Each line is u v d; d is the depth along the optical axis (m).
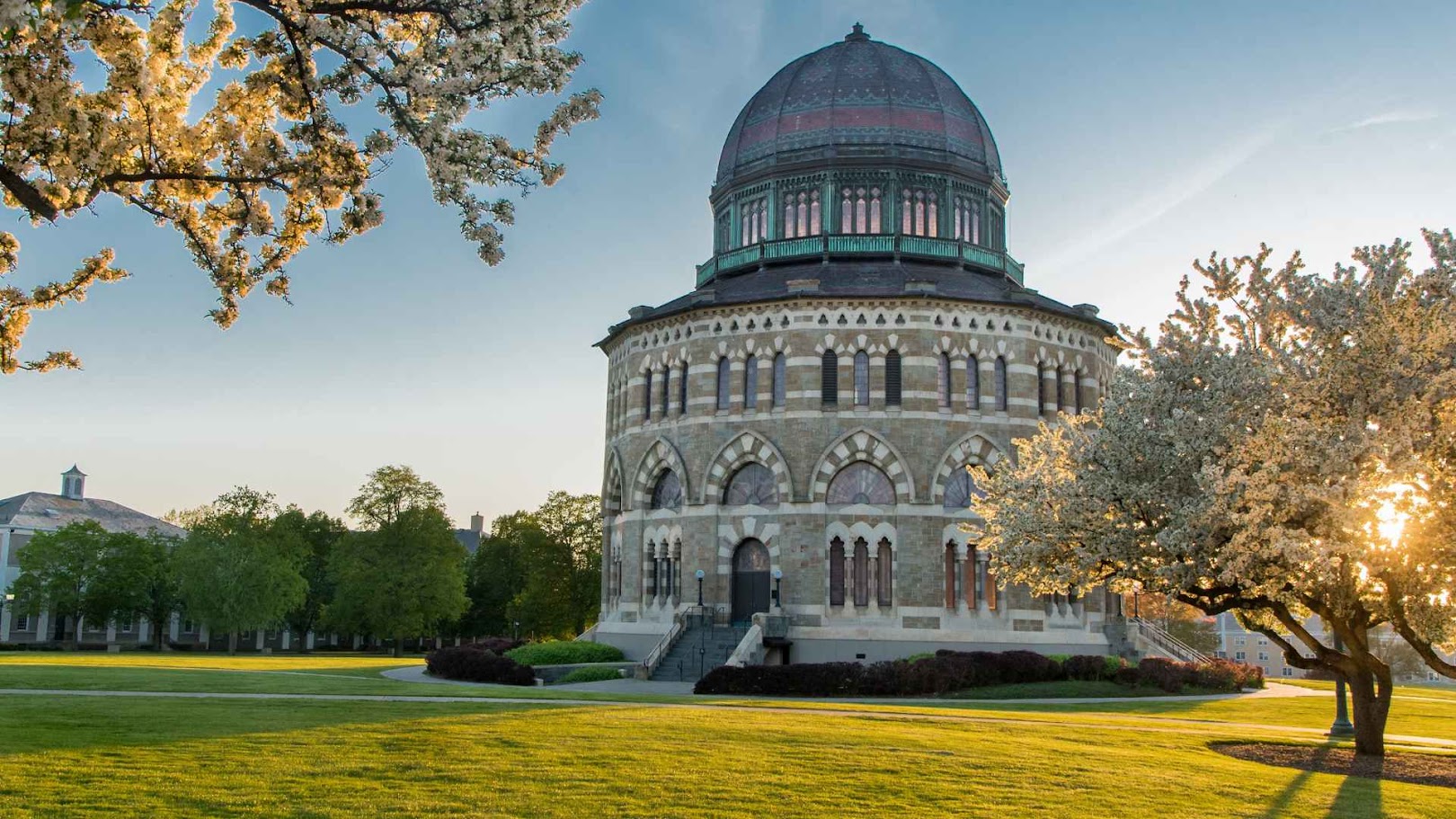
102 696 33.16
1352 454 25.47
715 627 59.50
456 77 18.31
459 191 18.45
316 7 18.55
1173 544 27.06
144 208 20.23
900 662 47.50
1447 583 27.05
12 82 17.19
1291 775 24.92
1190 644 124.69
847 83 69.75
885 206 67.25
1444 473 26.80
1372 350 27.44
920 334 60.22
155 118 19.48
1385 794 23.06
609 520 70.56
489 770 20.92
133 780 19.17
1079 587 31.91
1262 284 29.81
